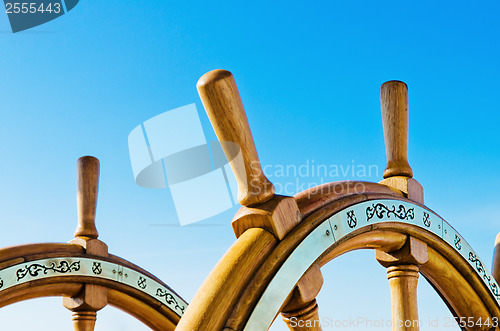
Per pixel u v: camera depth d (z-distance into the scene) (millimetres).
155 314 2648
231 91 1069
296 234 1138
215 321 1016
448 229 1495
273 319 1066
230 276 1062
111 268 2531
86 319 2457
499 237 1728
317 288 1156
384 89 1484
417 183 1463
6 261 2250
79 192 2590
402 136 1469
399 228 1363
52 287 2363
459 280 1521
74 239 2547
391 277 1427
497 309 1556
